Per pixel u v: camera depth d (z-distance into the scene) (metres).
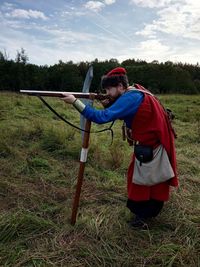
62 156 5.67
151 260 3.05
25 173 4.89
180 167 5.48
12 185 4.34
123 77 3.28
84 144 3.40
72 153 5.69
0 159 5.29
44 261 2.98
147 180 3.29
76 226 3.49
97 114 3.08
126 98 3.16
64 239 3.31
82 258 3.06
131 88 3.26
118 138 7.15
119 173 5.12
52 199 4.14
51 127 7.05
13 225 3.37
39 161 5.21
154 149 3.26
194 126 9.59
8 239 3.25
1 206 3.88
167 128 3.31
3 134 6.55
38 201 4.04
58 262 2.99
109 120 3.10
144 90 3.32
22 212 3.69
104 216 3.68
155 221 3.69
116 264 3.02
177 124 9.98
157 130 3.21
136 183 3.35
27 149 5.89
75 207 3.49
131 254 3.14
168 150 3.29
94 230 3.41
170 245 3.23
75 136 6.87
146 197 3.38
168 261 3.00
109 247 3.20
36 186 4.46
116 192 4.40
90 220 3.57
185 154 6.39
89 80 3.48
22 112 9.56
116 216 3.73
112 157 5.41
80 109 3.11
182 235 3.45
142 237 3.41
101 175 4.90
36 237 3.31
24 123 7.77
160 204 3.53
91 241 3.29
